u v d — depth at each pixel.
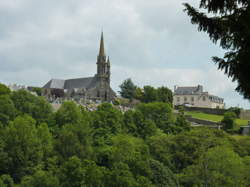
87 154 118.75
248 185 105.75
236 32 22.11
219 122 196.38
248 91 22.00
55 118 150.75
